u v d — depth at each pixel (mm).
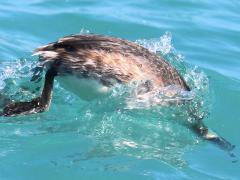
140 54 13711
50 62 12922
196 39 17875
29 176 11188
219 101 14906
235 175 12031
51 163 11602
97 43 13219
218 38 18062
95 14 18672
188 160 12344
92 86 13211
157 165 11930
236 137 13664
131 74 13344
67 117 13219
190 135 13406
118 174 11445
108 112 13516
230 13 19844
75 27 17984
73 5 19219
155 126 13438
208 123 14031
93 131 12898
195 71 16109
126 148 12438
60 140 12406
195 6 20062
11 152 11836
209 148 12930
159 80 13750
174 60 16500
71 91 13438
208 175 11898
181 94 14125
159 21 18672
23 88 14320
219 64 16719
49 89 13141
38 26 17828
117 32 17859
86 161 11766
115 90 13320
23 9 18656
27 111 13047
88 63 12945
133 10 19297
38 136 12445
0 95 13922
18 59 15758
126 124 13312
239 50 17562
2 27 17562
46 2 19281
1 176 11109
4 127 12625
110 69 13117
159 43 17359
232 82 15805
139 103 13664
